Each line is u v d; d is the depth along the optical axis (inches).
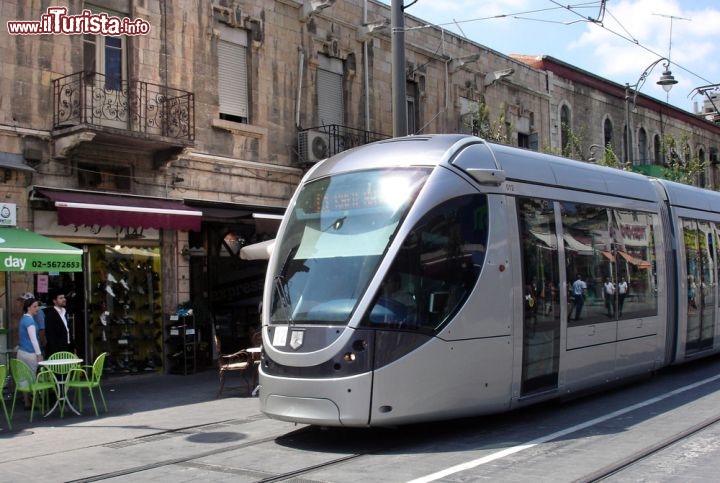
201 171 642.2
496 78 976.3
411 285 315.0
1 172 518.3
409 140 361.4
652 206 486.6
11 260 442.6
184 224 572.7
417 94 884.6
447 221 330.6
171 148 590.2
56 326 485.1
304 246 344.5
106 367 587.5
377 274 310.5
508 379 345.1
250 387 512.4
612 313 424.5
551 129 1112.8
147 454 322.3
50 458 320.5
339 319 307.4
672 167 1197.7
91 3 578.9
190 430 377.1
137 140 557.0
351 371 299.4
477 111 914.7
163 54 618.5
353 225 334.0
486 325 336.2
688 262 522.0
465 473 263.4
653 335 466.6
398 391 304.2
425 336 313.4
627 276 443.8
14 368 428.1
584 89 1194.6
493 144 372.2
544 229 378.9
